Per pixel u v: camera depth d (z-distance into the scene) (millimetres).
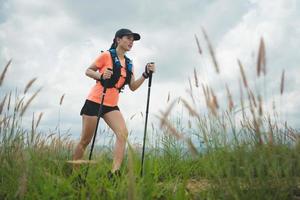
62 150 5395
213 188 3230
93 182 3492
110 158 5082
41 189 3375
